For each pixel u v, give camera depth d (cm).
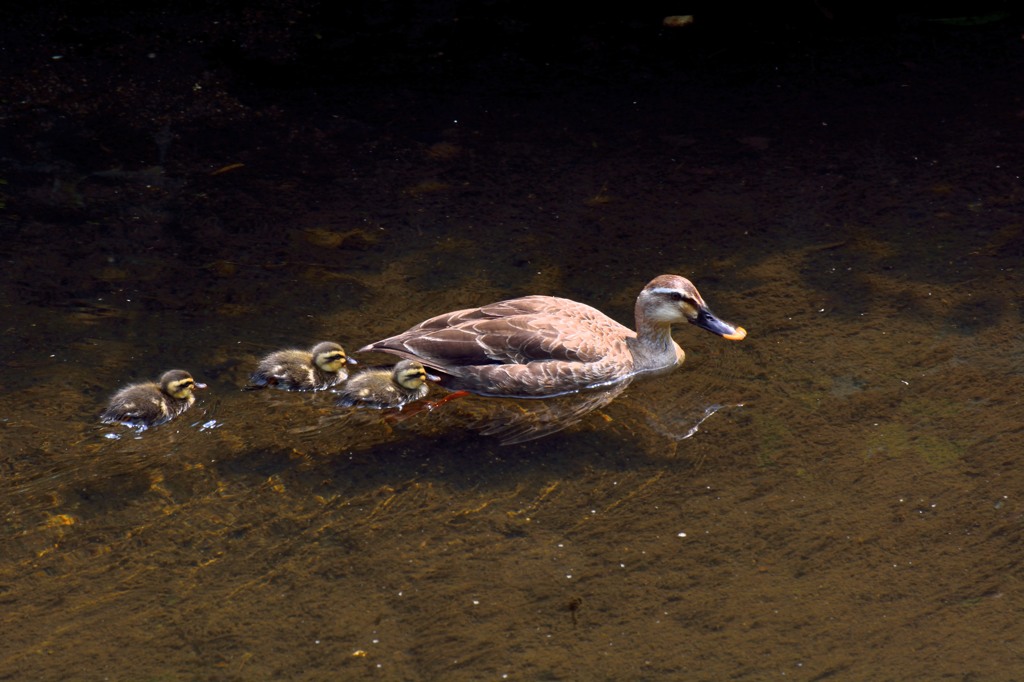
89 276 1229
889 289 1227
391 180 1427
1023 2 1783
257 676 772
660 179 1434
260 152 1474
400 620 823
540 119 1562
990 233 1316
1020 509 929
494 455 1004
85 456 973
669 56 1706
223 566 870
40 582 848
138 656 786
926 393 1070
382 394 1061
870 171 1442
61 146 1461
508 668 782
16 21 1675
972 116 1551
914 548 892
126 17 1714
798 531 912
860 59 1694
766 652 796
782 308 1204
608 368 1115
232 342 1134
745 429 1036
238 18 1741
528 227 1344
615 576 867
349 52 1694
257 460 982
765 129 1536
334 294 1220
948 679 773
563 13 1792
